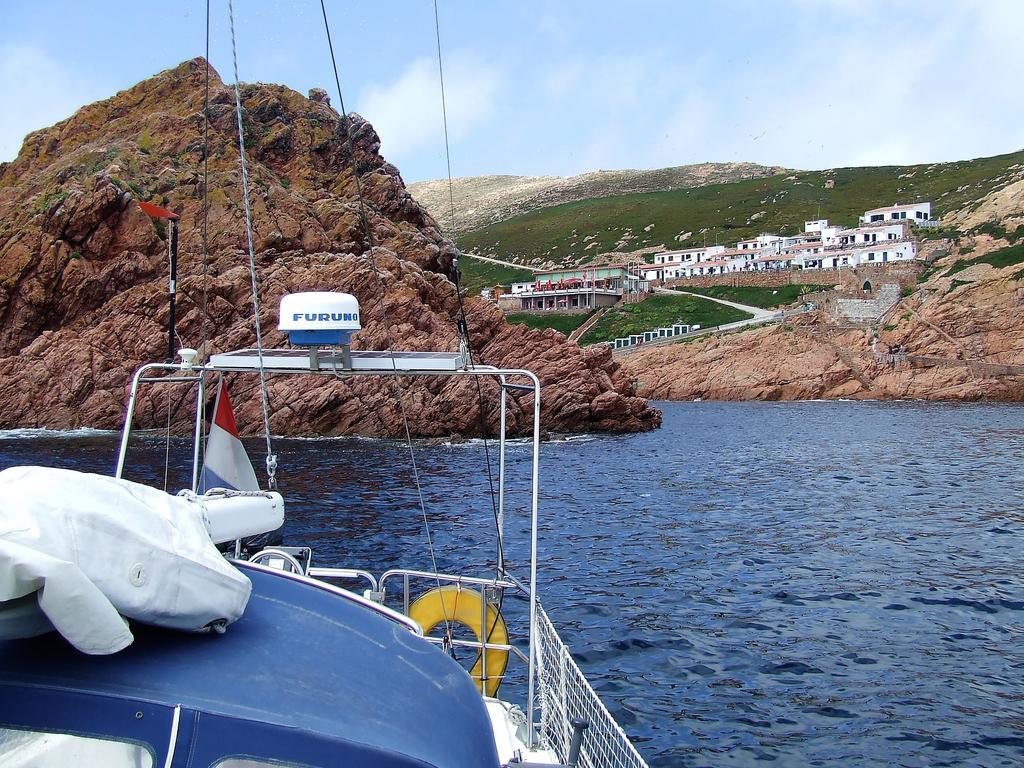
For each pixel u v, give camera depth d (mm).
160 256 66562
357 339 60969
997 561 24500
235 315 62500
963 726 13688
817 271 144250
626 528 28922
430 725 3902
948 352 106812
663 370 116688
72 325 64312
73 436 55500
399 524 28031
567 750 6156
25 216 68312
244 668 3807
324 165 83625
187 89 86000
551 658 7242
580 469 44562
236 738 3432
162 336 61375
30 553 3188
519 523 29203
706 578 22422
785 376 110375
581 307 150250
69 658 3566
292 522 28016
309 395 58500
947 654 16859
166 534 3924
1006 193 161750
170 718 3400
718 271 166875
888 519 31000
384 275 65062
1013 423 73312
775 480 41125
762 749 12898
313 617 4480
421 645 4598
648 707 14297
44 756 3309
